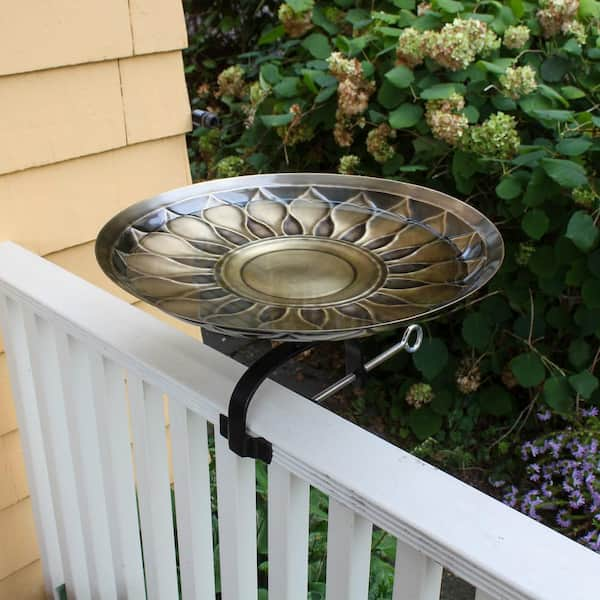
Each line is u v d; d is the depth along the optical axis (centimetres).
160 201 97
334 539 79
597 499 199
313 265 90
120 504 121
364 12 247
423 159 226
